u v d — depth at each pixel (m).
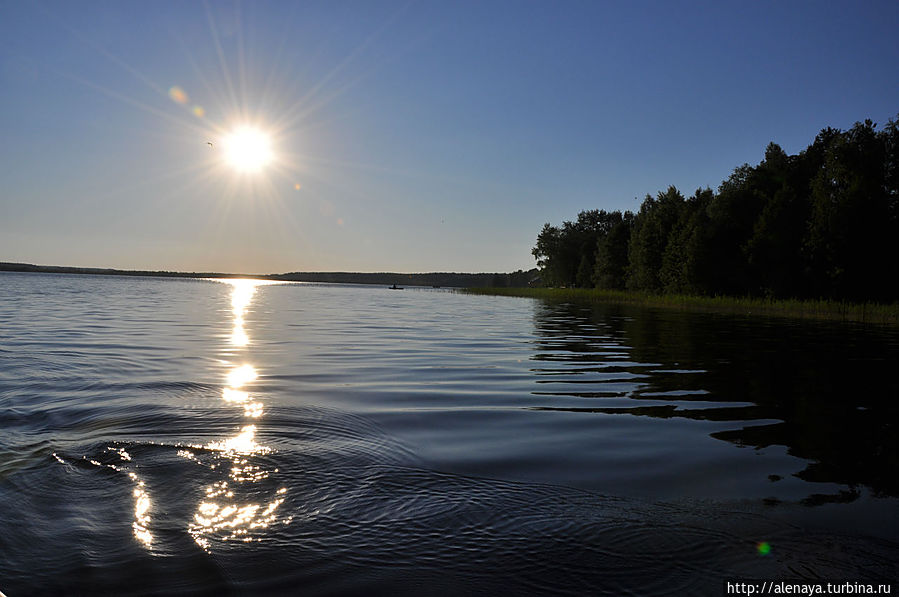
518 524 4.11
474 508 4.38
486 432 6.64
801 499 4.62
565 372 11.33
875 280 40.22
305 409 7.63
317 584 3.32
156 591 3.25
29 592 3.24
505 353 14.40
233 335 18.17
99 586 3.31
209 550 3.71
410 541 3.84
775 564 3.57
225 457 5.53
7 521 4.12
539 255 106.69
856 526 4.10
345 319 27.41
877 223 39.97
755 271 50.50
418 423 7.01
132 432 6.39
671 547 3.79
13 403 7.82
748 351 15.06
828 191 41.56
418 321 26.66
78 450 5.70
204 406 7.73
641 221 75.50
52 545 3.78
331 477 5.02
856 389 9.57
